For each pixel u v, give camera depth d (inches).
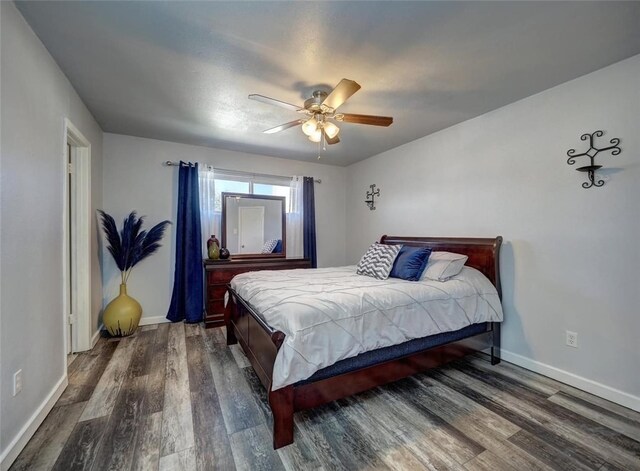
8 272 55.7
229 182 163.8
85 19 63.0
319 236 193.8
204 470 55.1
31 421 63.0
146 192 143.6
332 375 69.2
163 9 60.1
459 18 62.3
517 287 101.4
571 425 69.2
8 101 56.3
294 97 98.6
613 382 79.4
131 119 119.1
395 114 112.7
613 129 79.8
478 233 114.6
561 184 90.6
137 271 142.0
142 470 54.7
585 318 85.0
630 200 77.0
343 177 201.3
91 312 114.3
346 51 74.0
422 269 105.1
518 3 58.1
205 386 85.6
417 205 143.3
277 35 68.1
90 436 63.6
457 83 89.7
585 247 85.2
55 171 77.8
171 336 126.6
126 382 87.1
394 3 58.1
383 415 72.9
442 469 56.0
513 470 55.9
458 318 90.8
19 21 60.4
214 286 143.0
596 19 62.6
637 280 75.8
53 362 74.9
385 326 76.6
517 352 101.1
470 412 74.2
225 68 81.8
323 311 68.4
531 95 97.5
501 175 106.7
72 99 91.4
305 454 59.6
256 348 81.0
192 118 117.8
